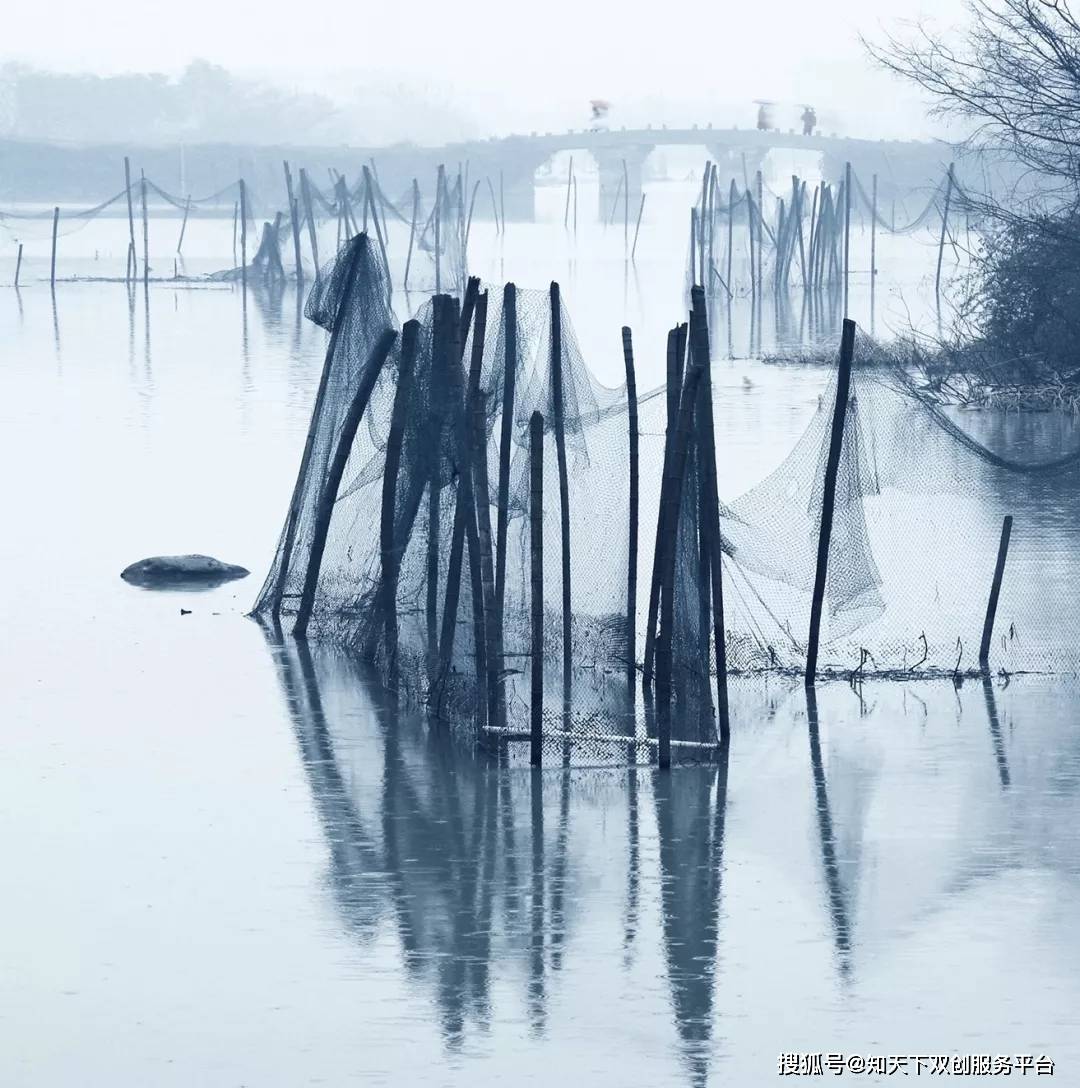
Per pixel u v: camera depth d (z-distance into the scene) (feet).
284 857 41.50
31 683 58.18
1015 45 148.56
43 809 45.03
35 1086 30.32
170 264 431.02
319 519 65.41
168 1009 33.17
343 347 68.39
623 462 66.54
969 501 88.43
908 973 34.58
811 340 225.15
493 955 35.58
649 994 33.71
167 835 43.01
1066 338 147.84
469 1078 30.42
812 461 73.26
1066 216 156.97
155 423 130.00
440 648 56.59
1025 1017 32.60
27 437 121.70
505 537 55.26
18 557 80.12
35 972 34.86
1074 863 40.98
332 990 33.94
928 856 41.52
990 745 51.60
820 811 45.21
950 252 436.35
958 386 149.79
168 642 64.34
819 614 58.80
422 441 60.54
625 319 242.37
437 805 45.65
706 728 51.03
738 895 38.96
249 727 53.11
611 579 63.98
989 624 61.05
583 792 47.01
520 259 444.14
